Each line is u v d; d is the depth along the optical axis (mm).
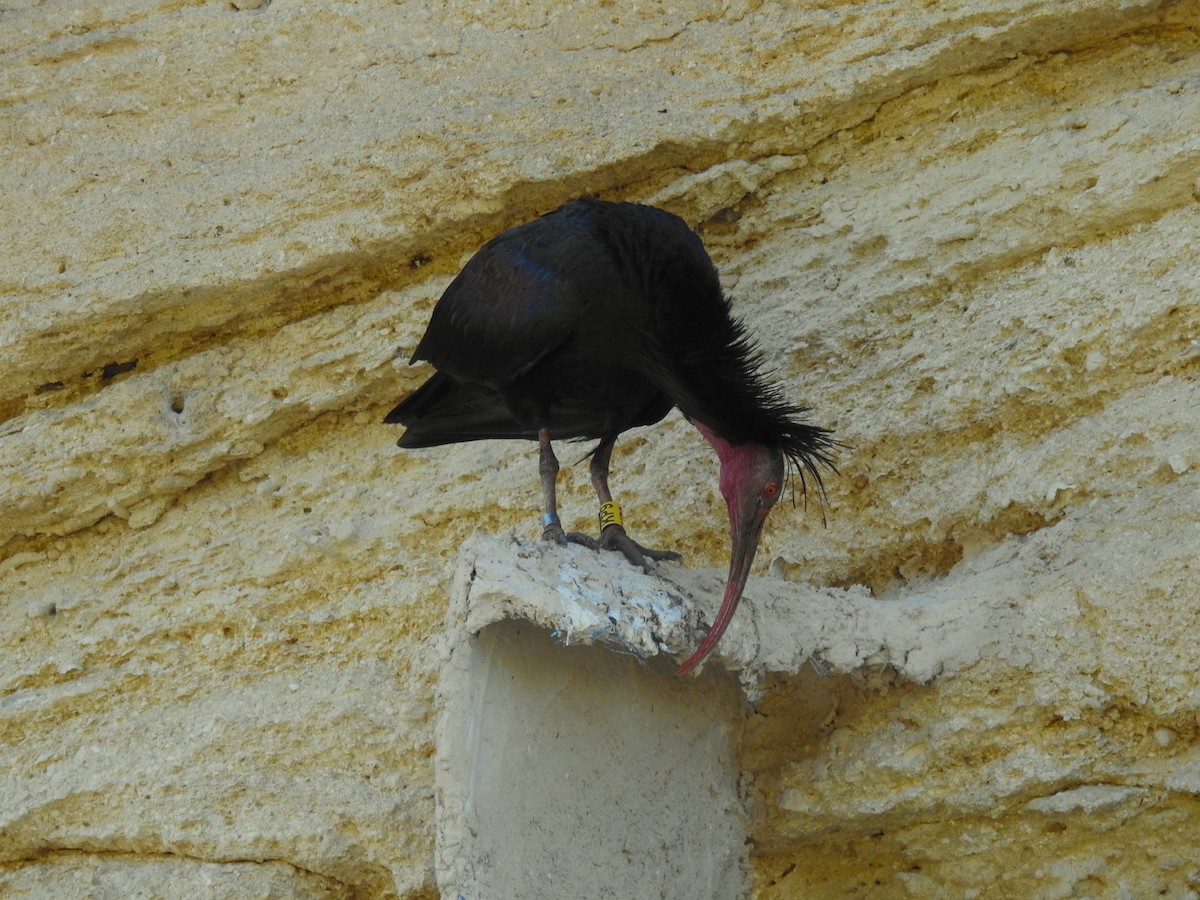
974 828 10312
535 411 10820
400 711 11953
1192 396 10625
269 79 14375
